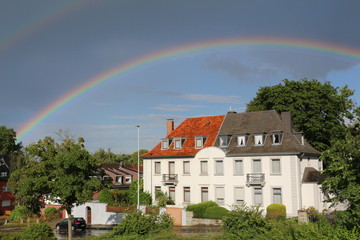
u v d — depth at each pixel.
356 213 17.03
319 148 52.00
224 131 51.16
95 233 42.91
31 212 36.16
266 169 45.03
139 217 25.36
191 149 52.56
